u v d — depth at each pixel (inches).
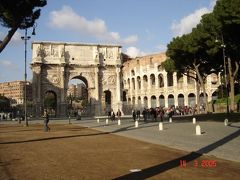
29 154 821.2
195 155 727.1
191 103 4633.4
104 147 925.2
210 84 4512.8
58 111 3747.5
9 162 706.8
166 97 4857.3
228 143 888.3
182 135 1177.4
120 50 4037.9
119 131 1514.5
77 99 6673.2
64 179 533.3
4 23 1149.7
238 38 2033.7
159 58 4970.5
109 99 4185.5
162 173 556.4
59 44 3794.3
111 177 538.9
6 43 1145.4
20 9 1120.2
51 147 956.0
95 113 3850.9
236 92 3289.9
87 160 711.1
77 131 1590.8
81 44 3878.0
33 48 3708.2
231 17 1856.5
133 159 706.2
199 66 2773.1
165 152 793.6
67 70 3828.7
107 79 3986.2
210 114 2583.7
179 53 2618.1
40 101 3656.5
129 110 4055.1
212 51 2239.2
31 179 540.1
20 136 1348.4
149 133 1336.1
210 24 2252.7
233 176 518.6
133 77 5393.7
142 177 531.2
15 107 4589.1
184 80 4692.4
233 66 2556.6
